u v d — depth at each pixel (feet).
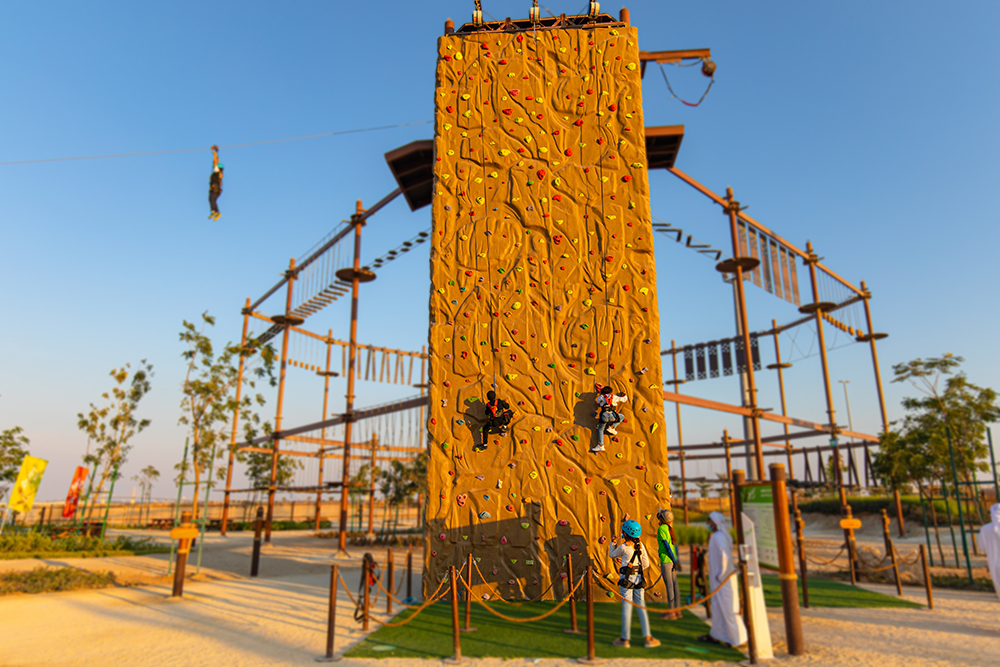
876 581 50.57
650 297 43.24
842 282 89.56
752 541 28.53
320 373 102.22
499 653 27.14
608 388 40.93
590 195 45.29
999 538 39.27
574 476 40.16
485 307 43.73
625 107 46.78
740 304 68.18
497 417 40.57
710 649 27.37
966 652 26.58
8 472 107.96
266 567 64.39
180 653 28.19
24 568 60.54
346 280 79.51
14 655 28.19
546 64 48.01
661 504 39.50
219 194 59.21
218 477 103.60
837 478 79.66
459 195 45.91
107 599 44.62
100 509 141.49
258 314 101.50
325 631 32.45
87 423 96.68
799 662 25.26
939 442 77.25
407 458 115.44
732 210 66.95
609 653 26.86
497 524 39.65
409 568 41.22
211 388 75.72
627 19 48.91
